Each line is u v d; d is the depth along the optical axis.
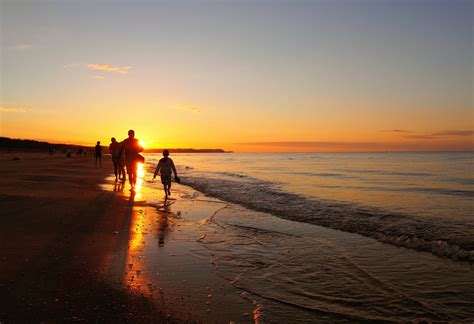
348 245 6.89
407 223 8.95
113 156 17.02
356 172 36.66
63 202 10.05
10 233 6.44
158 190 15.32
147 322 3.47
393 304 4.25
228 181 22.02
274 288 4.63
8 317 3.38
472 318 3.92
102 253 5.62
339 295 4.47
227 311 3.87
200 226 8.24
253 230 8.09
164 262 5.42
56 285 4.23
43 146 117.31
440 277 5.18
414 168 45.53
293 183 22.19
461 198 15.11
